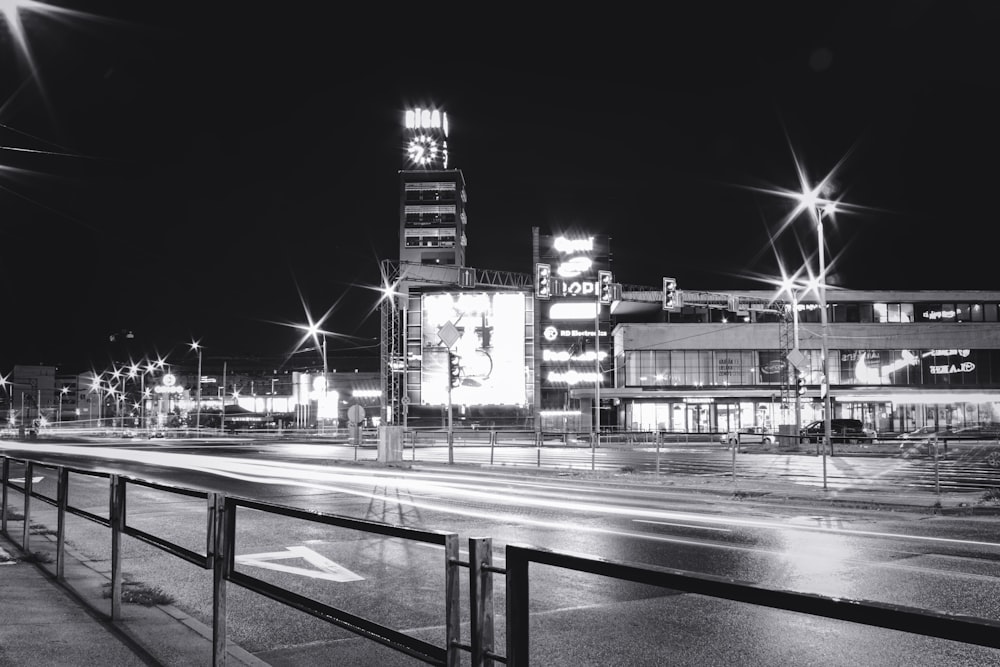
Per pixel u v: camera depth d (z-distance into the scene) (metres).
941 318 74.81
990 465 29.47
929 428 55.25
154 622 6.74
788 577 9.11
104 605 7.31
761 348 72.50
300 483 22.34
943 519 14.84
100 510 15.77
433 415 79.69
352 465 30.19
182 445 51.97
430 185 134.62
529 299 76.62
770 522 14.19
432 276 69.56
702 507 16.69
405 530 3.71
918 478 23.48
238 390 139.50
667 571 2.56
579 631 6.82
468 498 18.28
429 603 7.91
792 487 20.06
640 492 19.94
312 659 6.11
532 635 6.69
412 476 25.22
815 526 13.68
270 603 7.96
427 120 151.62
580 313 85.44
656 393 67.88
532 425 76.12
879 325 72.94
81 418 142.38
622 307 85.06
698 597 8.13
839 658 5.97
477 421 77.88
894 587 8.59
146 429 93.50
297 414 101.25
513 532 12.77
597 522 14.06
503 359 74.81
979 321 74.25
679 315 80.56
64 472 8.34
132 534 6.45
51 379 141.50
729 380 72.19
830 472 26.02
